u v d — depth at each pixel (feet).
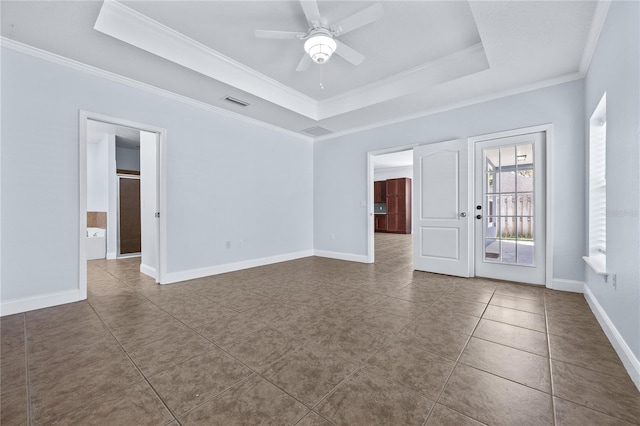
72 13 6.90
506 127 11.24
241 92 11.32
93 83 9.50
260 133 15.24
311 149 18.61
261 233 15.31
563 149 10.05
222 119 13.42
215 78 10.18
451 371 5.18
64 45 8.20
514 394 4.52
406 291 10.32
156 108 11.09
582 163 9.71
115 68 9.47
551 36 7.72
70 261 9.11
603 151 8.50
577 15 6.90
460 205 12.30
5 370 5.25
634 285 4.98
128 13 7.84
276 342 6.38
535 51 8.45
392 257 17.87
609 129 6.47
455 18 8.19
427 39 9.20
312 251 18.61
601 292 7.26
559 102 10.10
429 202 13.25
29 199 8.35
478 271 12.19
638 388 4.58
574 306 8.55
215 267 13.12
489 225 11.87
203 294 10.05
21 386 4.77
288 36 7.68
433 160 13.08
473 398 4.42
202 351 5.98
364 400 4.40
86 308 8.59
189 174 12.17
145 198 13.41
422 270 13.57
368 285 11.18
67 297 9.04
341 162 17.16
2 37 7.79
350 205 16.80
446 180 12.69
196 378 5.01
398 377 5.01
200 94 11.55
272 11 7.88
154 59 8.91
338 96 13.69
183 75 9.93
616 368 5.24
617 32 5.84
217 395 4.54
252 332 6.91
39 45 8.18
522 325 7.22
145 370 5.26
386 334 6.76
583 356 5.68
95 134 18.07
